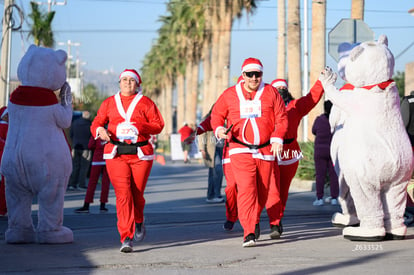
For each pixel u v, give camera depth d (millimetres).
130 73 7754
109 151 7590
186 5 56094
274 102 7770
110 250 7512
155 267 6496
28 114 7875
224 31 45219
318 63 20719
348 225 9500
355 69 7871
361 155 7812
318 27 20719
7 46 22578
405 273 6039
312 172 18109
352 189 8016
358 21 13539
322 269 6277
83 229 9633
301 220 10602
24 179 7902
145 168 7656
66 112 7992
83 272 6242
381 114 7836
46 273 6199
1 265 6578
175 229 9508
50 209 7980
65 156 8000
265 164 7754
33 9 31109
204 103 57344
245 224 7672
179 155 37875
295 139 8742
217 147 13789
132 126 7578
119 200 7480
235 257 6965
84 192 16969
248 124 7699
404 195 8125
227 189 9164
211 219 10766
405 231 8141
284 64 30062
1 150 11102
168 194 16188
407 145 7887
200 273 6168
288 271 6211
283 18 30000
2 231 9359
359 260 6734
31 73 7871
